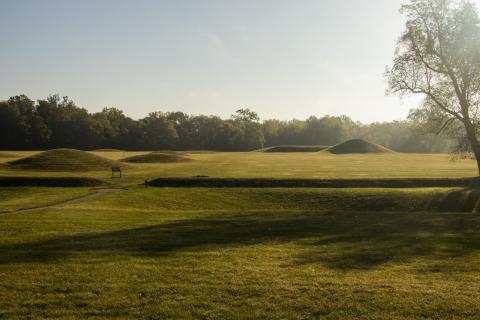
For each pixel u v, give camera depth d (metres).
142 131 199.38
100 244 17.70
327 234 20.55
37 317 10.15
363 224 23.42
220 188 44.50
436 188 41.44
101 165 70.81
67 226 22.27
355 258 15.79
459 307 10.77
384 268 14.44
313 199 40.03
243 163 85.56
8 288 12.09
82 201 36.94
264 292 11.86
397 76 42.97
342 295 11.62
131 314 10.37
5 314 10.30
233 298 11.41
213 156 122.19
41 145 176.38
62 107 192.12
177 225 23.02
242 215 27.59
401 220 24.86
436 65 41.84
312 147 173.75
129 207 36.28
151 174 60.62
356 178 46.94
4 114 170.75
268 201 40.03
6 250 16.53
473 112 41.06
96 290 11.97
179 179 48.34
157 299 11.32
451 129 43.78
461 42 39.59
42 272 13.57
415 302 11.10
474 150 41.94
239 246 17.67
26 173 60.88
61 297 11.43
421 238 19.70
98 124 189.62
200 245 17.75
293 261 15.27
